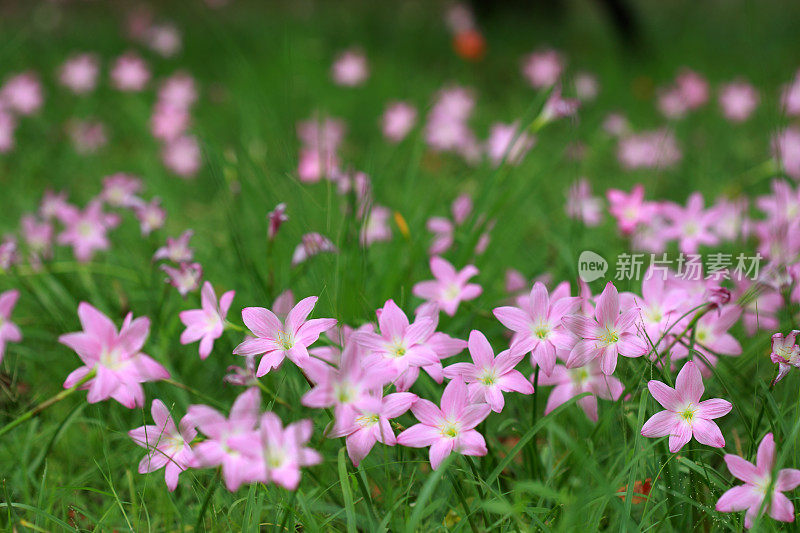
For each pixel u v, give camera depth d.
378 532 2.14
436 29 7.10
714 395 2.23
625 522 2.13
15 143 4.14
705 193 3.19
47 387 2.39
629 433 2.24
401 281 2.43
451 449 2.12
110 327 2.13
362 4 8.11
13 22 7.19
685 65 5.63
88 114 4.73
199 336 2.19
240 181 2.55
